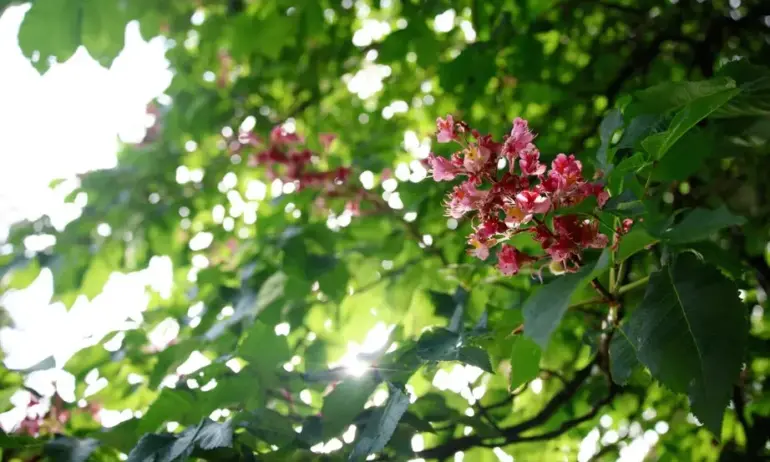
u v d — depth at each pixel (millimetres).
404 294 1100
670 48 1651
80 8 860
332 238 1036
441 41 1526
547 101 1382
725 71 748
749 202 1275
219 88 1637
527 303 611
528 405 1212
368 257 1185
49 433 965
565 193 698
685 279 666
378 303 1093
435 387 938
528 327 600
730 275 751
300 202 1300
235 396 789
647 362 648
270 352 790
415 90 1717
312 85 1646
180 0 1441
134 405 1005
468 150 718
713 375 628
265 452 778
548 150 1067
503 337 753
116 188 1427
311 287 1002
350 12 1624
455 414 904
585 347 1086
